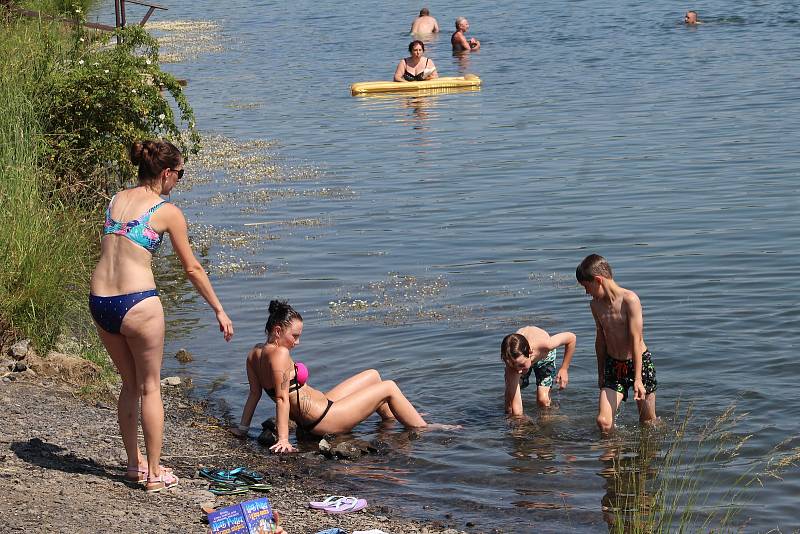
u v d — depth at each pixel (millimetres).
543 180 17781
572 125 22422
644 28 37938
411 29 39719
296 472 7984
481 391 9648
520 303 11836
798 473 7562
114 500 6672
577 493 7480
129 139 14766
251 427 9102
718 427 8500
